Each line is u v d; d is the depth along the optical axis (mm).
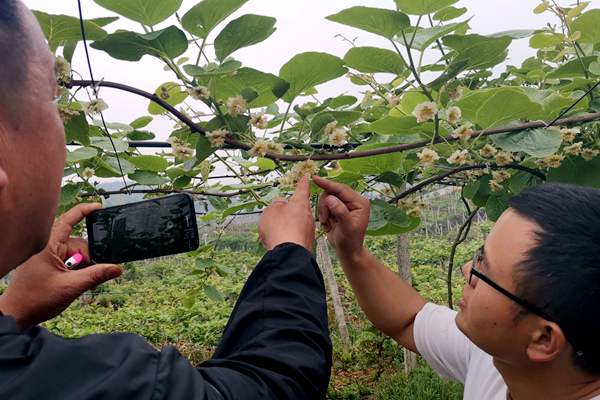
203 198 2303
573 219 893
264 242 1089
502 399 1176
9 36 613
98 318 12719
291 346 748
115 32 1285
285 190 1847
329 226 1584
